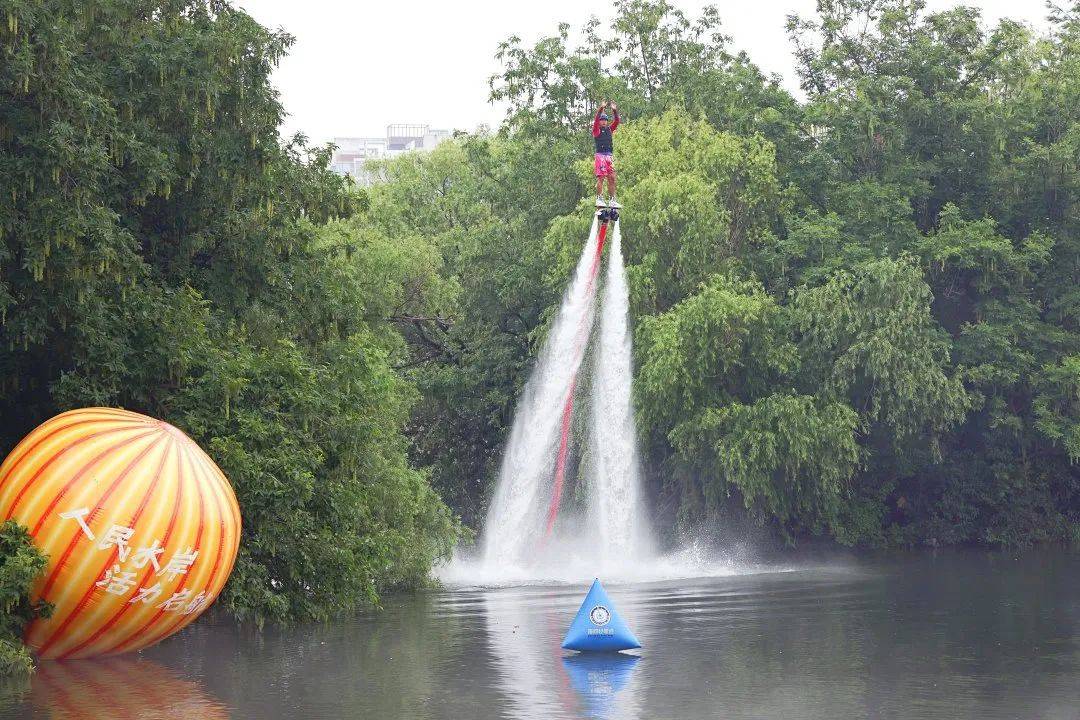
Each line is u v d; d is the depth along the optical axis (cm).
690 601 3584
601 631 2531
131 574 2120
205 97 2919
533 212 6781
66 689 2080
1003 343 5869
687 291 5747
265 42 3088
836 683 2158
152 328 2661
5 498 2150
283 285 3228
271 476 2703
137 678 2197
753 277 5778
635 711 1909
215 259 3169
